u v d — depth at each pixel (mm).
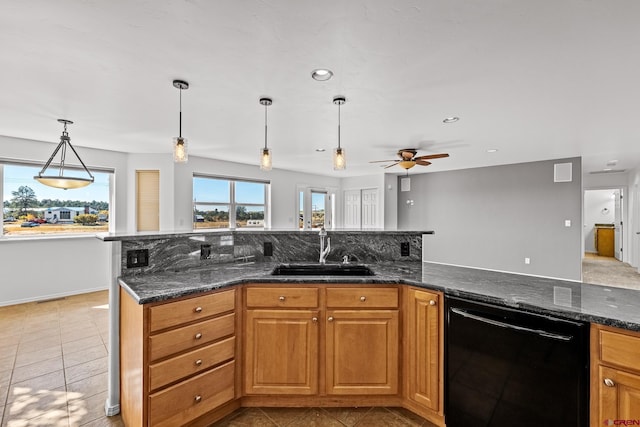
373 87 2436
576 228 5406
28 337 3111
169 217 5215
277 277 2012
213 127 3604
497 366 1570
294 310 1978
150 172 5234
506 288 1766
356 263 2615
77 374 2422
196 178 5742
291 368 1975
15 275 4188
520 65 2074
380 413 1973
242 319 1984
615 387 1264
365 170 7215
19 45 1833
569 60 2004
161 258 2195
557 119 3232
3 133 3891
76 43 1816
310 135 3977
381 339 1976
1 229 4164
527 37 1747
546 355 1423
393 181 7906
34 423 1865
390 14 1548
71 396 2141
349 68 2129
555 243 5629
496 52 1912
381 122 3373
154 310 1578
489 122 3355
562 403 1380
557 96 2605
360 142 4355
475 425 1647
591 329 1330
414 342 1920
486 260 6496
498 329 1567
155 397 1575
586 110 2947
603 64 2053
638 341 1216
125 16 1559
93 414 1952
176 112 3070
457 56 1965
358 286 1982
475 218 6668
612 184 7539
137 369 1599
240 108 2936
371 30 1687
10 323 3488
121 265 2012
